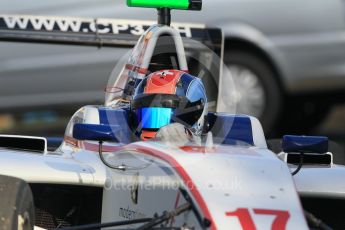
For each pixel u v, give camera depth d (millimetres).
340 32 34906
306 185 18922
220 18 34719
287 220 15344
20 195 17375
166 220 15789
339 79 35156
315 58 35000
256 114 35281
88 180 18984
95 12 34312
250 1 34844
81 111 20703
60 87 34969
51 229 19484
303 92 35562
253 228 15125
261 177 16203
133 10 34375
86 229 17047
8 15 24062
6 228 16828
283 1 34812
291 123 36938
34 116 37625
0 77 35031
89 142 20141
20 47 34875
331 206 19938
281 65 35094
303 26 34906
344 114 40031
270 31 34906
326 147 17844
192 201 15766
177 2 22656
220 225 15195
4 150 20312
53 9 34156
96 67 34656
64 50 34750
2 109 35281
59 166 19375
